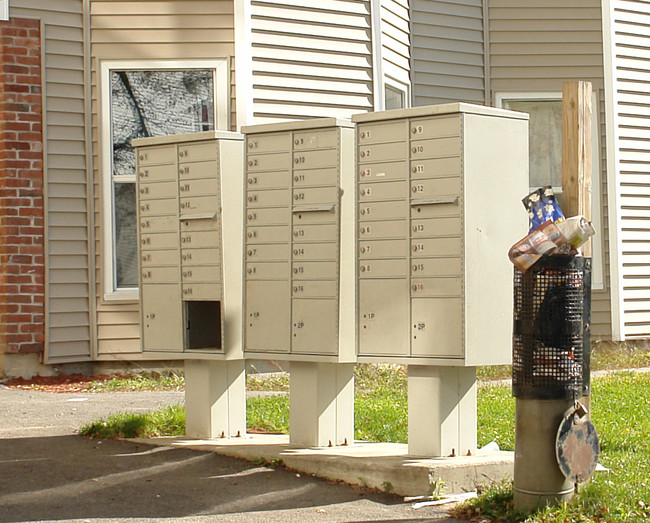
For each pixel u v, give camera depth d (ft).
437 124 22.15
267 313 24.73
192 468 23.62
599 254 50.08
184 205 26.25
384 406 31.99
